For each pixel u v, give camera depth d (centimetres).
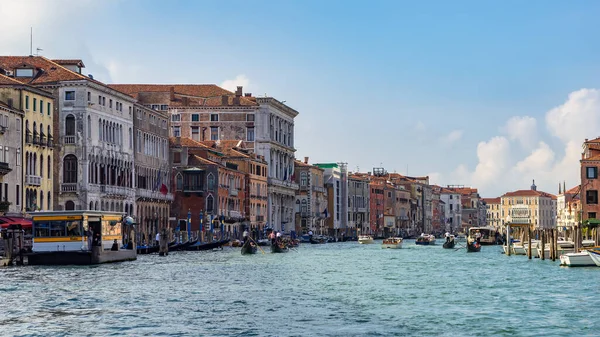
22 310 4234
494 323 3919
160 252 9100
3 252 7412
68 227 7112
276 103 16100
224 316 4084
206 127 15675
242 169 14550
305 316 4100
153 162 12125
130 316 4066
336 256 9756
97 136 10331
